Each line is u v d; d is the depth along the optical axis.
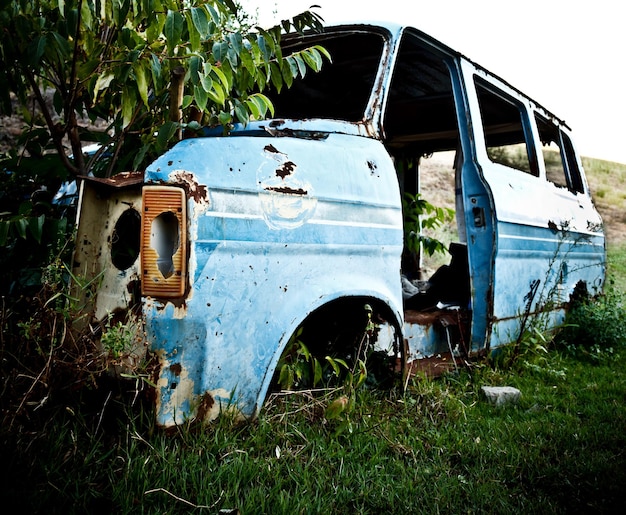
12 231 2.47
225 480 1.87
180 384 1.89
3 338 2.11
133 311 1.97
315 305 2.22
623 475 2.25
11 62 2.54
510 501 2.03
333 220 2.36
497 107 4.70
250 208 2.06
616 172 18.31
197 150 2.01
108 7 2.52
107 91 2.99
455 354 3.49
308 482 1.94
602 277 5.75
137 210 2.06
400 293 2.74
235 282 2.00
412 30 3.22
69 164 2.90
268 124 2.55
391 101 4.72
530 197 4.04
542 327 4.25
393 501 1.93
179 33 2.30
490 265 3.44
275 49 2.56
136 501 1.70
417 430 2.53
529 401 3.17
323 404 2.46
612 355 4.58
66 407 2.01
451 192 12.97
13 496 1.62
